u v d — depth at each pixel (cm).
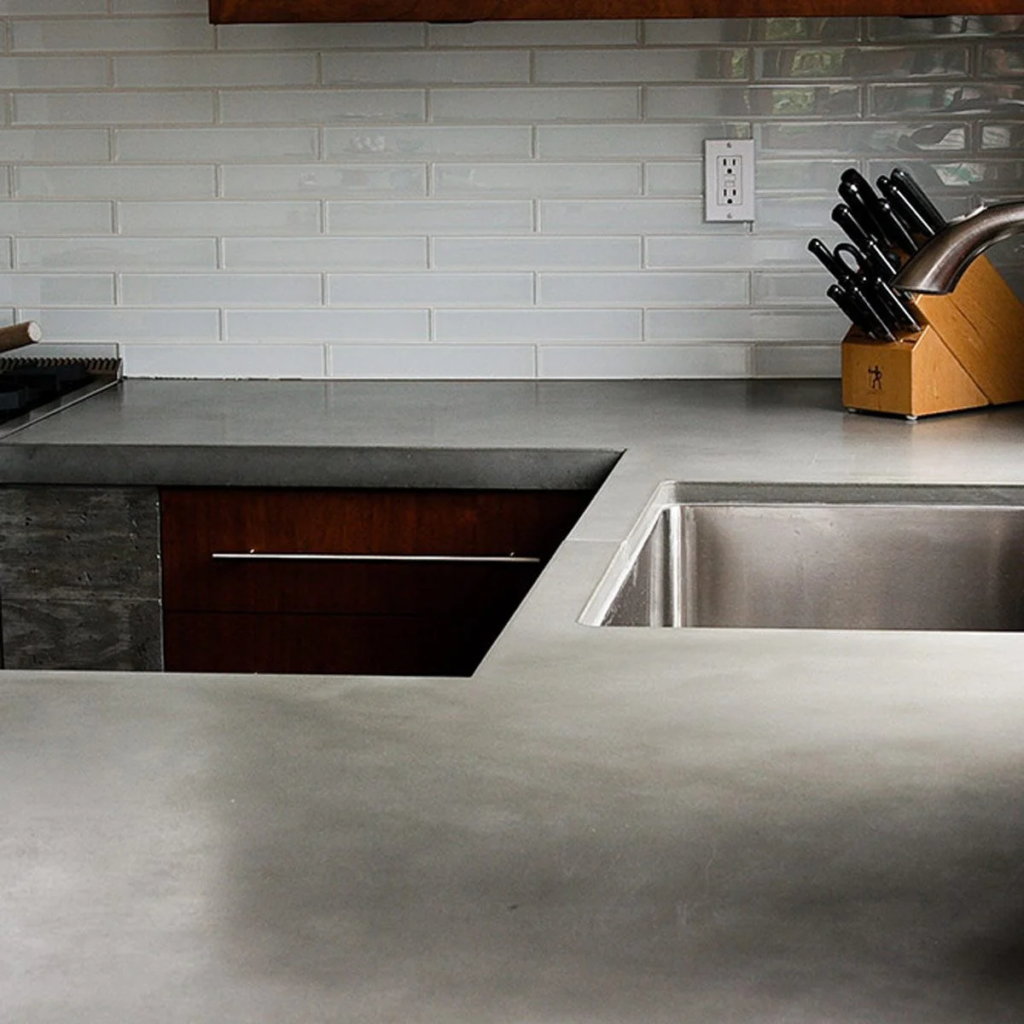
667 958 73
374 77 286
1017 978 71
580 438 230
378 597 229
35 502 231
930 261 158
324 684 118
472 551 227
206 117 289
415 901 80
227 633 232
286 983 71
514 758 101
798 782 96
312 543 229
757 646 129
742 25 280
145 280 295
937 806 92
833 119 281
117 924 77
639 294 289
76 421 248
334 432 237
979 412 249
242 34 286
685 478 201
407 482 224
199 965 73
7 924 78
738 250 286
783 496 198
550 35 282
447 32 284
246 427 242
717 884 81
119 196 293
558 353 291
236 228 292
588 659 125
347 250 291
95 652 234
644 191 285
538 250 288
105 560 231
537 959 73
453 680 119
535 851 86
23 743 105
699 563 199
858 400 248
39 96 291
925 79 279
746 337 289
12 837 89
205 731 107
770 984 71
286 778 98
